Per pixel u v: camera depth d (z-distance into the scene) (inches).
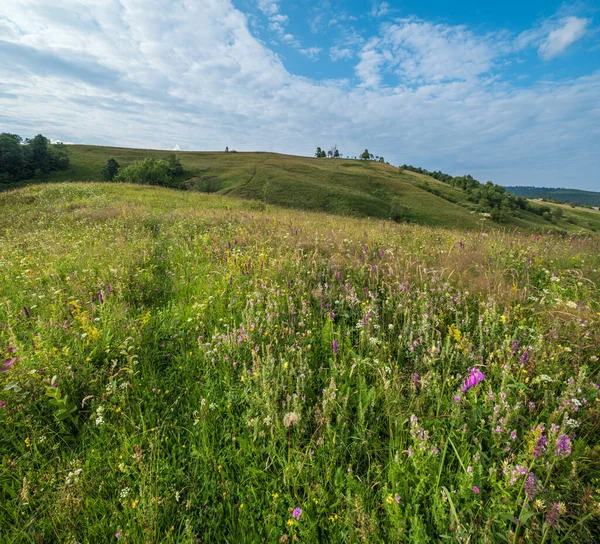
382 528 68.5
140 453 79.7
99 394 109.1
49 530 71.7
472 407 92.6
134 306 179.3
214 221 455.8
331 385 96.7
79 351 124.8
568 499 69.7
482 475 75.5
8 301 160.6
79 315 146.9
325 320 153.3
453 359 116.4
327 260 225.0
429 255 241.8
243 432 94.6
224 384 113.7
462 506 70.2
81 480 79.2
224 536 72.1
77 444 95.7
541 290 176.1
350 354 123.1
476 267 199.8
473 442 87.4
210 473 84.4
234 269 222.7
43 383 107.0
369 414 97.5
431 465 76.1
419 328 127.2
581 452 78.7
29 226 507.8
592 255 240.1
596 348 116.3
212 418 99.4
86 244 332.8
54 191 960.3
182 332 146.9
